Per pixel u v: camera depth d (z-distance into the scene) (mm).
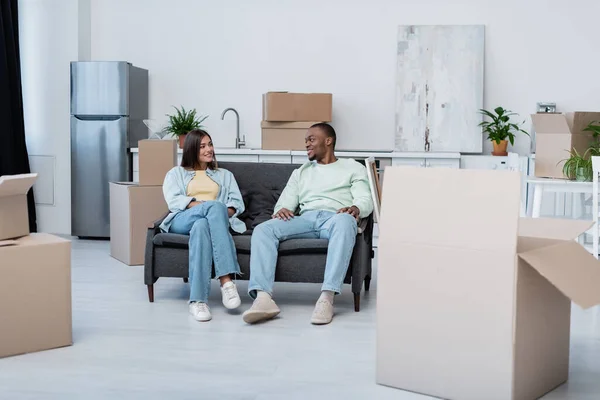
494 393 2355
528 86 6359
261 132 6406
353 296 4227
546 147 4758
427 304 2494
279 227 3826
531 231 2740
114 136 6473
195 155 4230
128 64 6445
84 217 6582
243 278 3893
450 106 6367
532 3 6309
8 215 3072
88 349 3098
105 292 4277
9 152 6387
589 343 3250
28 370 2807
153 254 3967
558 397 2533
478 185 2389
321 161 4246
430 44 6387
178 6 6816
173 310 3842
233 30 6746
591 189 4480
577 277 2303
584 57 6277
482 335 2373
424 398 2496
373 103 6559
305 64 6645
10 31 6453
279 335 3359
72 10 6727
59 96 6801
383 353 2625
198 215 3850
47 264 3059
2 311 2947
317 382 2688
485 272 2355
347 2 6547
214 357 3004
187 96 6848
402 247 2543
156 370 2824
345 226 3707
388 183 2578
